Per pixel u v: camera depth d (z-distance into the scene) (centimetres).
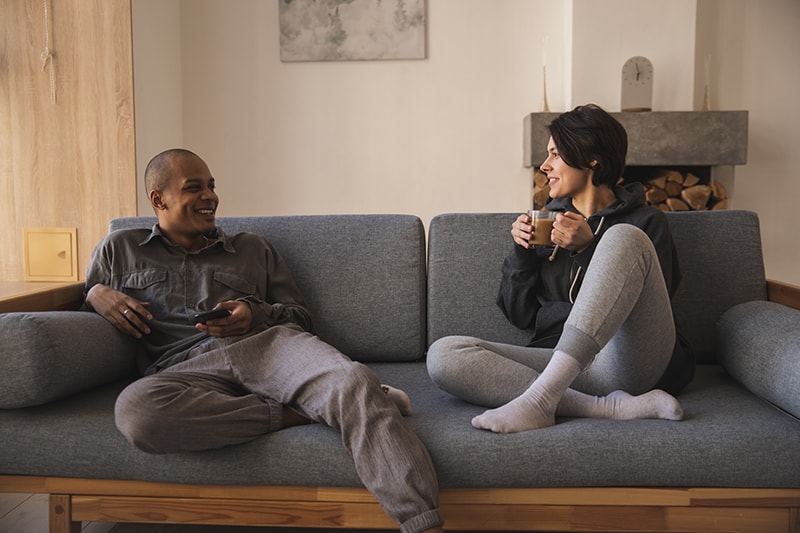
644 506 136
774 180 384
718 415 143
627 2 360
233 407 139
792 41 376
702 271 188
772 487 134
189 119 391
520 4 379
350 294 193
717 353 177
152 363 172
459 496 137
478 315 190
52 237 304
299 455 137
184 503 142
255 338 159
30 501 189
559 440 134
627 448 133
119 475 141
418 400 159
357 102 388
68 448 140
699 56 379
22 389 140
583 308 141
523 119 382
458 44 382
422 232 199
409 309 192
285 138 392
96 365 156
